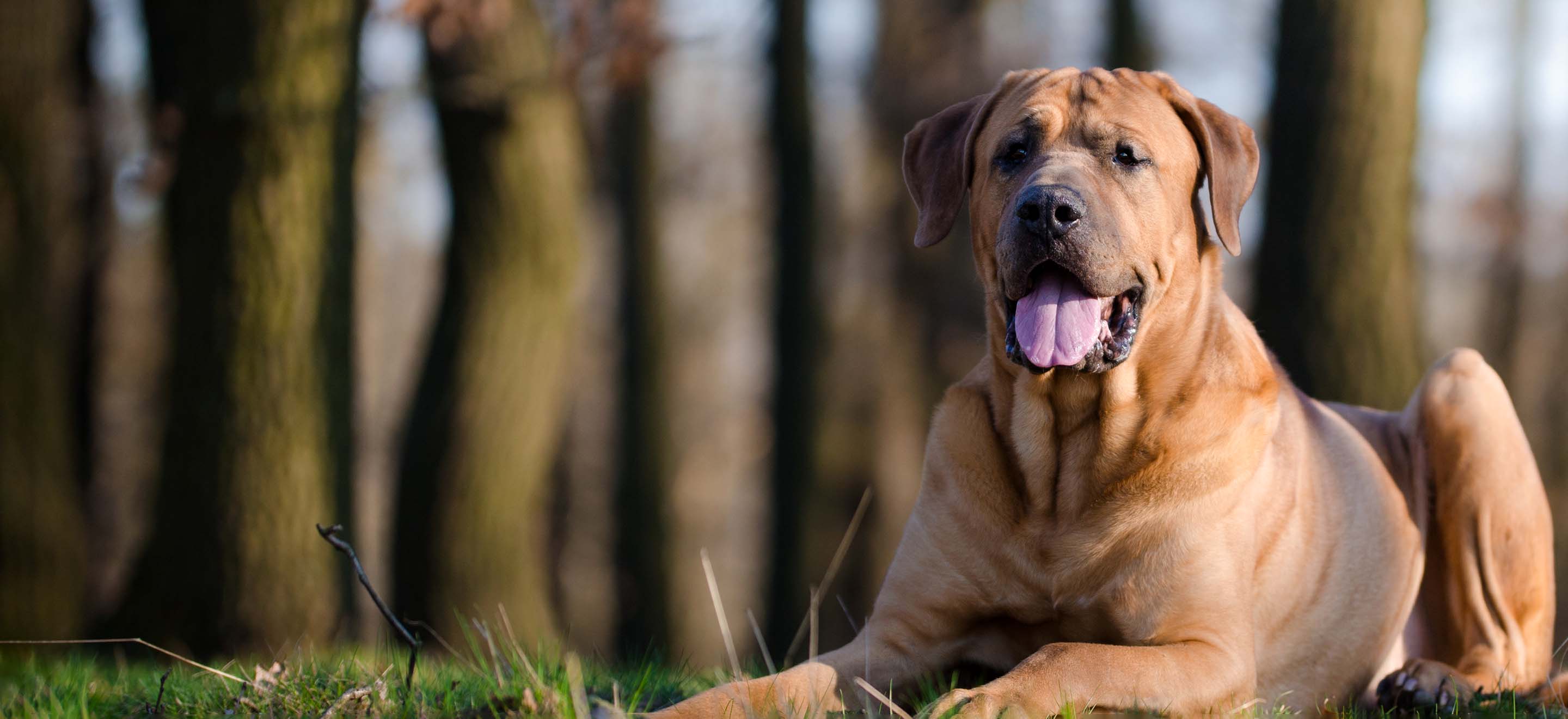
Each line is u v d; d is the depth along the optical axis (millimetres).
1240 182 4395
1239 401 4238
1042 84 4430
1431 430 5020
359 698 3754
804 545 15781
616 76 11578
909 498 16562
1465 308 27734
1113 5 15242
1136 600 4066
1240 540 4133
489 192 11156
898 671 4289
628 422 18500
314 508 8695
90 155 13969
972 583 4246
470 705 3666
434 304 12945
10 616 8789
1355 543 4641
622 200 18719
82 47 13430
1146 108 4297
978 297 17062
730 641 4039
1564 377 25375
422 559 11281
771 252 16438
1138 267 4074
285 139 8578
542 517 20234
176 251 8750
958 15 16797
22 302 8922
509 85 10938
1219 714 3885
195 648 8531
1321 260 8648
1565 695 4414
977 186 4523
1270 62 9172
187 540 8570
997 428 4301
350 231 9062
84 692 4168
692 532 29438
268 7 8500
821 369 15773
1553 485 23234
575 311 11938
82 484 14352
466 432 11203
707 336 29453
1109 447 4094
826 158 17844
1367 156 8633
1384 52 8648
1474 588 4914
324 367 8789
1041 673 3646
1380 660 4777
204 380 8594
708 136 24438
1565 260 25875
